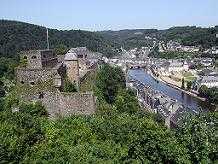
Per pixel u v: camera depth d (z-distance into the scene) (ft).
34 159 164.14
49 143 181.57
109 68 502.38
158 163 180.86
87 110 242.78
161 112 570.87
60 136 191.83
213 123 231.30
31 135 185.47
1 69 604.49
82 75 371.15
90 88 326.24
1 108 246.27
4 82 539.70
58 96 240.53
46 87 254.47
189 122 213.25
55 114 241.35
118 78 477.77
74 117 230.07
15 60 640.17
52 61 345.10
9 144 165.48
